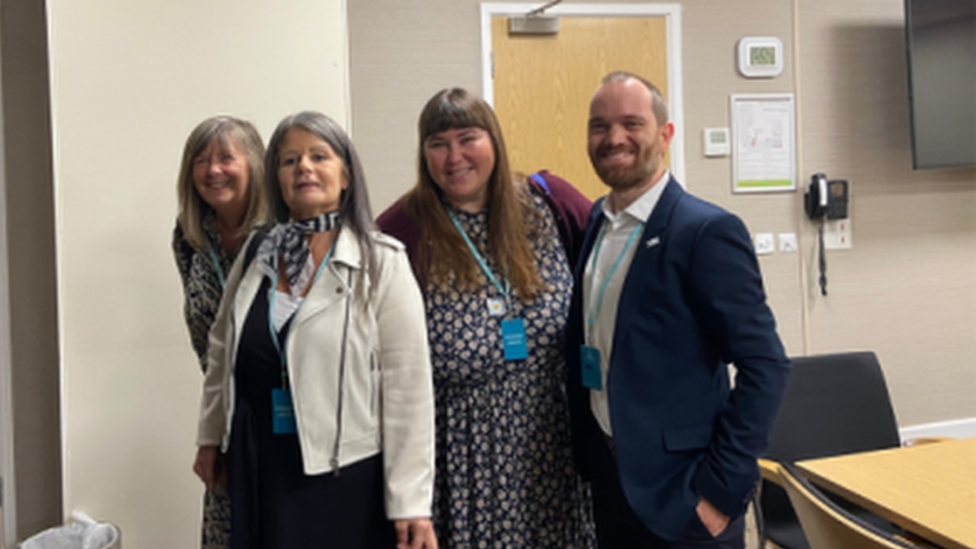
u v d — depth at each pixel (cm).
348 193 128
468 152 147
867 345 346
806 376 204
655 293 135
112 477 205
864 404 204
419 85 292
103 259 204
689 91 319
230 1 211
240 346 122
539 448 153
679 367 136
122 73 203
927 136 329
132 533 207
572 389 157
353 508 121
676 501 133
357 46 287
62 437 201
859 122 338
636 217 142
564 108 308
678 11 314
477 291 151
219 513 142
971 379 359
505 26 299
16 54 216
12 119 216
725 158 325
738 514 131
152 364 208
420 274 151
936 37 326
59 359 204
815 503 114
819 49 332
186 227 151
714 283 129
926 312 352
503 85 301
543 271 160
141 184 205
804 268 336
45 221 221
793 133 330
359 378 122
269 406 122
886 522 187
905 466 151
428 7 291
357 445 121
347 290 122
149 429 208
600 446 151
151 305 207
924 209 349
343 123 221
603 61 310
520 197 165
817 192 326
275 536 118
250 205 149
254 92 213
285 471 119
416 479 123
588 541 165
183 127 208
